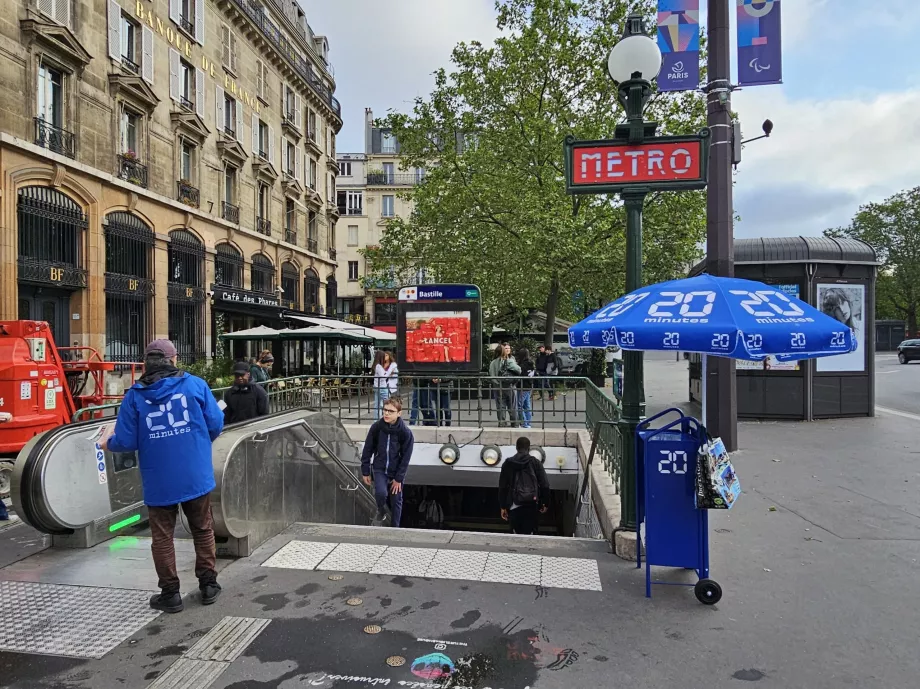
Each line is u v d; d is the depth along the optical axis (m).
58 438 4.47
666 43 7.59
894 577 3.90
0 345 7.39
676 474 3.67
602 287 19.67
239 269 24.52
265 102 26.83
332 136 36.44
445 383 10.57
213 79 22.52
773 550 4.38
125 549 4.64
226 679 2.79
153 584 3.92
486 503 13.32
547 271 17.67
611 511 4.89
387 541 4.83
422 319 10.70
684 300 3.43
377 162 48.88
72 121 15.52
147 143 18.61
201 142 21.64
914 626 3.27
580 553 4.50
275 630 3.27
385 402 6.93
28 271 14.16
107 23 16.81
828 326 3.13
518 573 4.07
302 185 30.95
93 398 9.97
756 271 10.16
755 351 3.07
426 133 21.38
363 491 7.94
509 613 3.47
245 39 25.16
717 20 7.59
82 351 15.85
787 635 3.19
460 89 19.61
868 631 3.22
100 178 16.28
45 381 7.66
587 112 19.52
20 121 13.96
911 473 6.56
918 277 44.88
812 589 3.74
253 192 25.64
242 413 7.09
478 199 19.14
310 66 32.34
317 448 6.22
